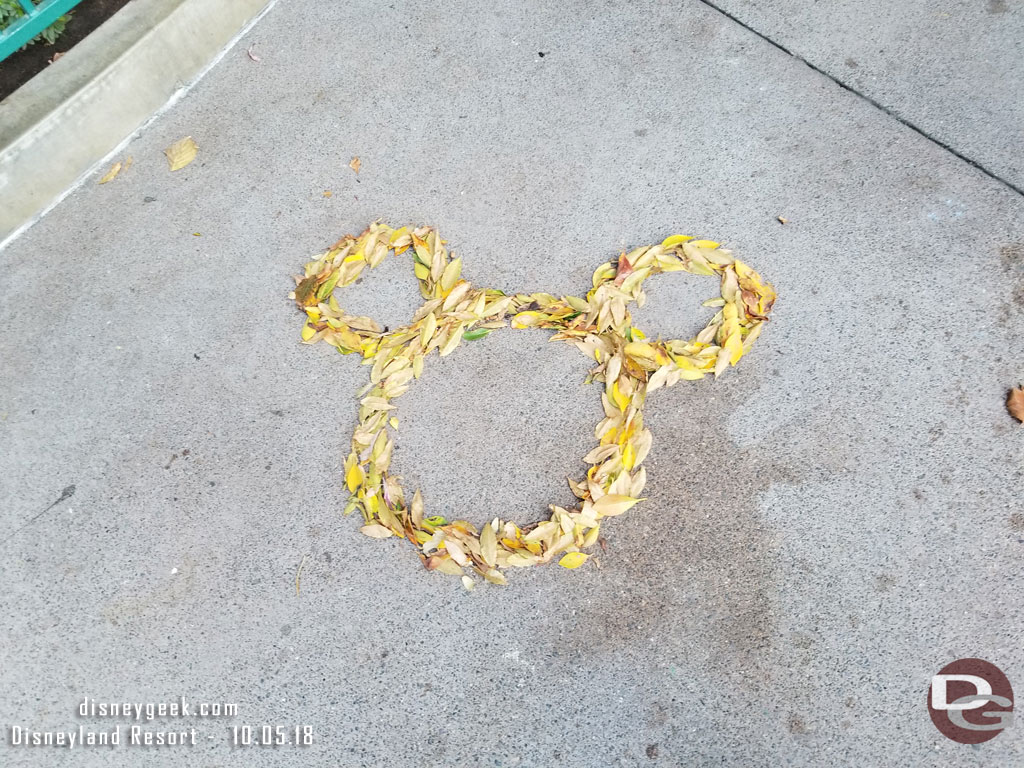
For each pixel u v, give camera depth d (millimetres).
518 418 2451
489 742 2027
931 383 2408
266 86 3150
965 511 2221
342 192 2902
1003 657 2045
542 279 2686
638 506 2285
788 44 3113
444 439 2432
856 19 3154
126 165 2992
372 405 2455
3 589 2262
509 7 3295
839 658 2068
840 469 2301
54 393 2561
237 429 2475
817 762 1966
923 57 3039
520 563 2217
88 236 2852
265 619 2195
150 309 2699
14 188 2795
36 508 2377
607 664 2098
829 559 2186
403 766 2012
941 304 2535
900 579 2148
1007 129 2854
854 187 2781
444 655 2131
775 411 2398
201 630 2189
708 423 2395
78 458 2447
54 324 2684
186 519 2342
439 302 2617
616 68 3111
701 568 2197
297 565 2262
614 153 2916
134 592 2246
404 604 2199
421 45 3217
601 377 2480
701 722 2021
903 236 2670
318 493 2365
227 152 3006
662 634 2123
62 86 2844
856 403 2395
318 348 2598
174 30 3037
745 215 2754
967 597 2115
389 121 3047
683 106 3002
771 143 2895
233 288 2729
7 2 2787
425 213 2838
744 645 2098
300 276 2740
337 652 2146
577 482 2348
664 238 2730
